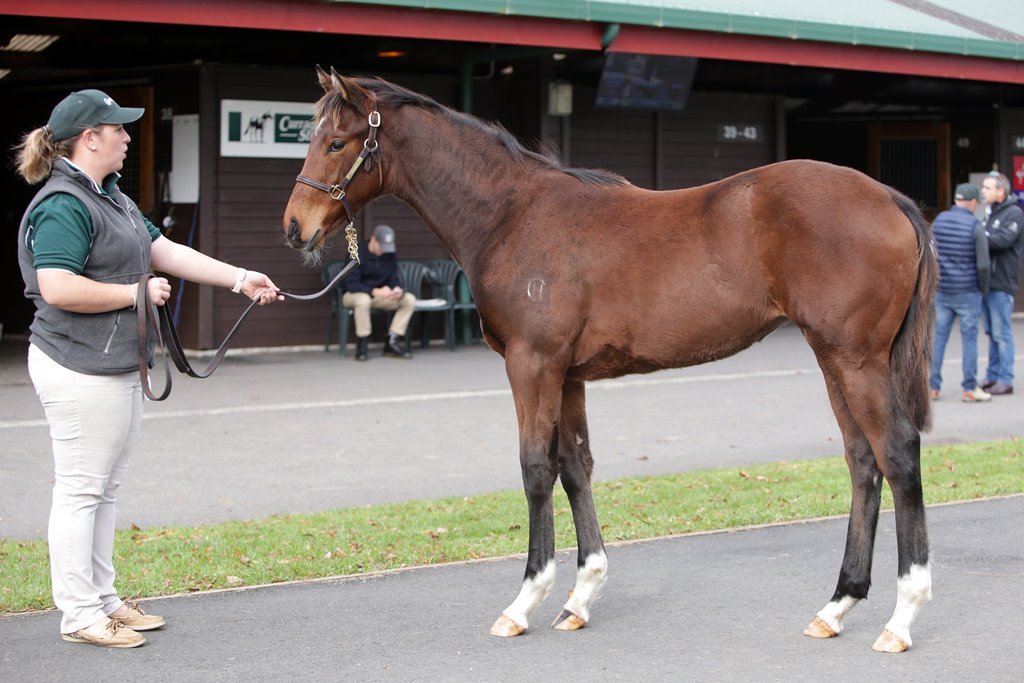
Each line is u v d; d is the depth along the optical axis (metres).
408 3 10.95
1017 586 5.46
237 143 13.88
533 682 4.39
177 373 12.45
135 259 4.74
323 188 5.03
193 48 13.60
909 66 14.38
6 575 5.55
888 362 4.55
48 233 4.51
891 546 6.21
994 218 11.05
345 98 5.02
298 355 13.96
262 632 4.93
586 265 4.77
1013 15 17.50
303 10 10.70
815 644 4.76
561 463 5.08
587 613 5.02
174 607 5.25
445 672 4.49
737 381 12.15
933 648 4.68
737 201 4.65
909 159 19.78
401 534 6.29
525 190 4.95
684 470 8.04
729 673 4.45
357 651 4.71
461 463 8.26
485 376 12.40
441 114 5.11
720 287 4.64
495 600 5.35
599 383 12.03
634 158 16.36
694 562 5.94
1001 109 18.89
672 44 12.77
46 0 9.54
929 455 8.37
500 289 4.88
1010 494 7.24
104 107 4.62
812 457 8.45
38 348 4.64
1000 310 11.17
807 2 14.80
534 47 13.55
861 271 4.46
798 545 6.23
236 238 13.95
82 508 4.71
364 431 9.42
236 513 6.88
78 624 4.74
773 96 17.33
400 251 14.96
